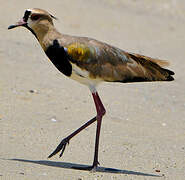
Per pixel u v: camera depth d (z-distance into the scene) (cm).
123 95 1841
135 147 1359
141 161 1259
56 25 2655
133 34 2750
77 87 1850
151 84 2036
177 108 1764
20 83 1794
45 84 1825
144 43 2611
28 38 2411
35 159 1190
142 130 1510
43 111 1566
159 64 1230
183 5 3322
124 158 1268
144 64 1221
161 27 2939
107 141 1380
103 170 1162
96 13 3011
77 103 1681
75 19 2822
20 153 1223
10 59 2045
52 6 2970
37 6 2909
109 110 1653
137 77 1205
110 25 2842
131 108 1705
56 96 1719
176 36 2802
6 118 1461
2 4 2847
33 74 1917
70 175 1094
